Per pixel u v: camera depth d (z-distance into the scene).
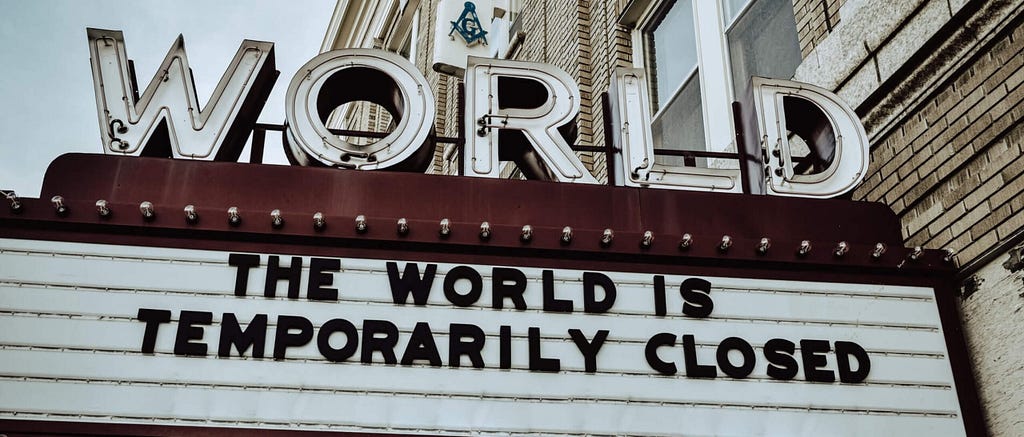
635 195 6.02
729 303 5.59
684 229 5.93
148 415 4.87
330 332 5.20
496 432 5.04
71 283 5.18
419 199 5.84
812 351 5.48
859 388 5.41
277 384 5.02
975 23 5.99
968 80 6.07
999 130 5.71
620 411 5.16
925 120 6.39
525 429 5.06
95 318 5.11
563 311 5.43
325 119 6.62
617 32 11.52
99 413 4.84
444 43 13.56
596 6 12.21
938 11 6.25
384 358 5.15
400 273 5.44
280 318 5.21
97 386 4.92
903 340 5.60
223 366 5.04
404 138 6.05
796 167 6.88
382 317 5.29
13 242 5.25
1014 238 5.48
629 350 5.36
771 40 8.76
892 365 5.51
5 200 5.32
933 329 5.66
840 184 6.17
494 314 5.38
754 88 6.38
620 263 5.64
